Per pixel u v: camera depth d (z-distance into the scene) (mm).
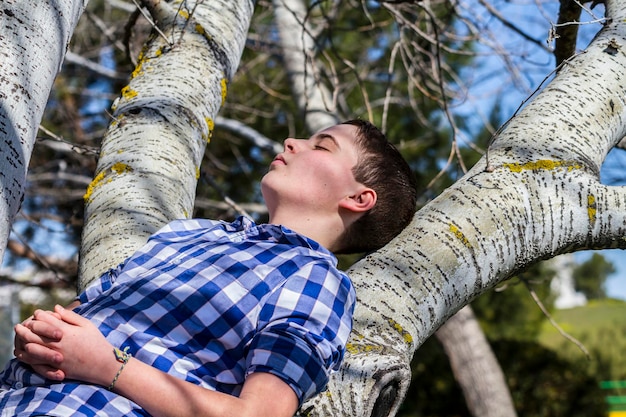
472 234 1942
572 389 10828
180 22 2643
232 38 2713
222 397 1432
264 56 7055
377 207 1960
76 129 7551
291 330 1529
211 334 1595
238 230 1917
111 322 1596
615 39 2449
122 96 2486
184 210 2236
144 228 2094
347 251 1996
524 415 10742
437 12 6426
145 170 2242
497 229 1964
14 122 1670
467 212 1979
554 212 2033
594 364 11312
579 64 2400
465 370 8570
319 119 5758
